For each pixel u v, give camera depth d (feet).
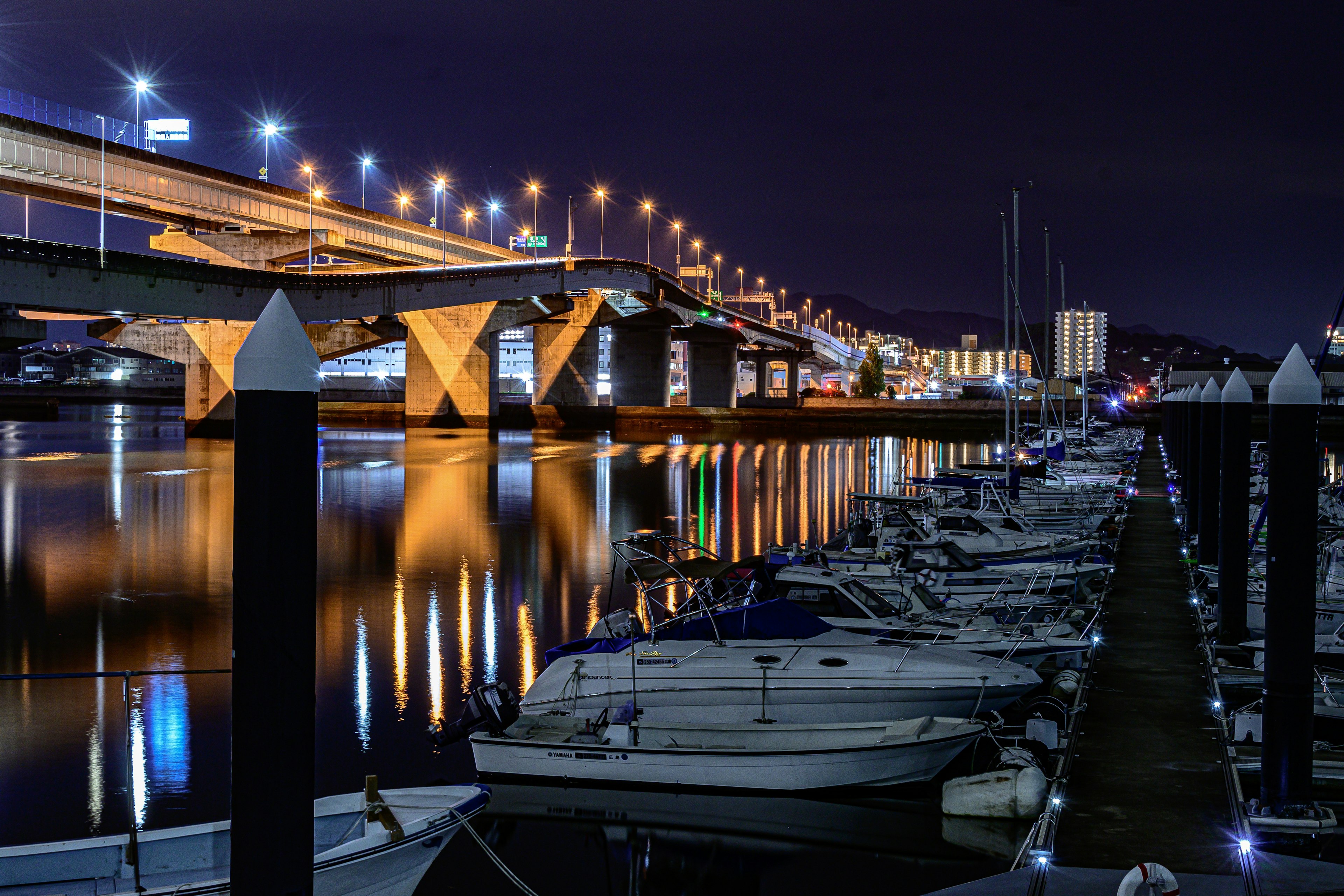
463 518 140.56
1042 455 177.17
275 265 335.67
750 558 58.29
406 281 264.72
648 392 451.53
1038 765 42.93
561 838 41.73
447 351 366.63
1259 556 84.38
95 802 43.80
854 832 41.93
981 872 38.81
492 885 38.04
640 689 48.37
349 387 570.87
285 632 21.79
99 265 179.93
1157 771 41.45
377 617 79.61
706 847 40.91
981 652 54.70
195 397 301.22
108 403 652.48
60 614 80.79
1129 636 64.80
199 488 174.09
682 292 413.18
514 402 538.47
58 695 59.26
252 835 21.98
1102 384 481.05
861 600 57.21
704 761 44.73
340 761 49.29
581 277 329.11
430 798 32.83
